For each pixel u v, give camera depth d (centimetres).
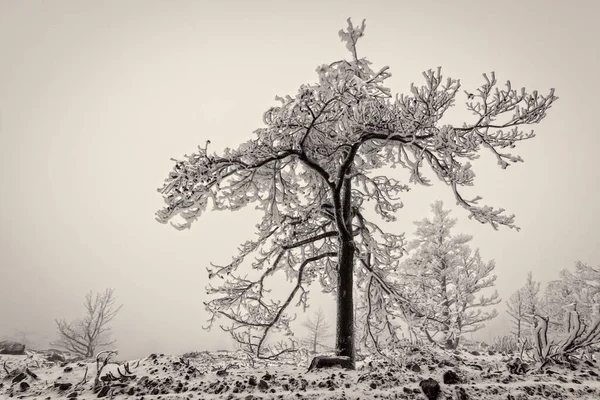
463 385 497
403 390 482
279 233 1000
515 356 773
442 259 1769
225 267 938
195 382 557
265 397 461
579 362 634
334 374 577
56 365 775
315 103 751
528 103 683
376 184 1067
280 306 999
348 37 972
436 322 924
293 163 884
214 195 741
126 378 582
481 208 768
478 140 727
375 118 762
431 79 692
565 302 1798
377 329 986
